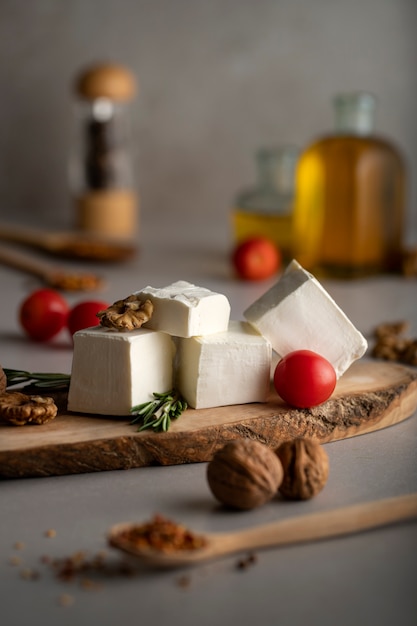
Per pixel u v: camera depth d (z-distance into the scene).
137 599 0.44
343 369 0.63
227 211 1.45
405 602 0.44
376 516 0.49
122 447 0.56
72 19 1.38
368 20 1.36
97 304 0.78
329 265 1.02
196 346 0.59
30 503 0.53
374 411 0.61
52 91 1.41
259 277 1.01
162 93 1.40
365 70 1.38
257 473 0.50
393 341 0.76
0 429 0.57
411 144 1.40
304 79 1.39
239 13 1.37
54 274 0.99
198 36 1.38
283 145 1.41
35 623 0.43
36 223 1.33
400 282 1.02
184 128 1.42
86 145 1.27
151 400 0.59
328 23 1.37
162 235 1.30
